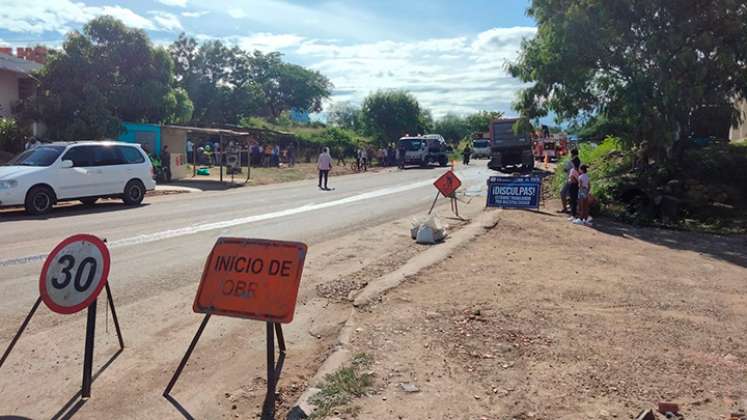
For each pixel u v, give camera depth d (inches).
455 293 303.6
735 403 182.4
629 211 667.4
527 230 528.7
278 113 3442.4
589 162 999.6
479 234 493.0
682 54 676.7
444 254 406.0
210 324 260.1
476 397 182.9
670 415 173.3
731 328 260.1
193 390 195.6
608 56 743.7
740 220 634.2
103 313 271.4
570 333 244.1
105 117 1040.2
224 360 221.1
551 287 321.4
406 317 261.7
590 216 625.6
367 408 174.4
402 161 1648.6
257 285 190.9
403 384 190.7
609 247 468.4
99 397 189.3
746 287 345.4
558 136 1991.9
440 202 762.8
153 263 371.9
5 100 1085.8
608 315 273.0
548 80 779.4
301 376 207.2
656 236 548.1
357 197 819.4
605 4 716.0
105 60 1098.1
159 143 1107.3
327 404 176.7
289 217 600.7
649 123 690.2
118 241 447.5
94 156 671.8
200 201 758.5
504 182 696.4
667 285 340.8
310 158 1867.6
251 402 187.8
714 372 207.0
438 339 233.3
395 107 2650.1
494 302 287.1
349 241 466.3
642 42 730.8
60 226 526.3
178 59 2390.5
